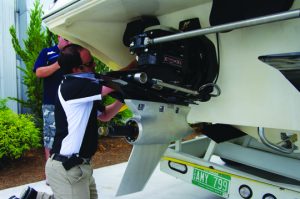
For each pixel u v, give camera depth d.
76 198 2.13
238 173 2.66
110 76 1.96
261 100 1.97
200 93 2.11
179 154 3.13
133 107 1.86
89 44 2.63
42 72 3.69
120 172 4.54
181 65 2.02
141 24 2.46
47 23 2.47
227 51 2.06
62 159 2.13
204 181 2.92
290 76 1.53
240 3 1.75
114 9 2.22
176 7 2.18
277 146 2.66
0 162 4.78
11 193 3.71
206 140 3.55
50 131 3.81
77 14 2.25
